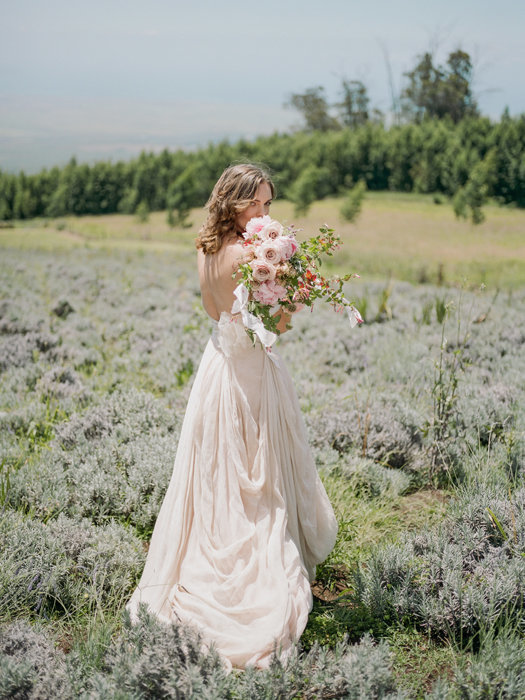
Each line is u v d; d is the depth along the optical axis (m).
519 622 2.66
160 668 2.24
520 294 14.03
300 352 7.83
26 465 4.23
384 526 3.67
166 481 3.87
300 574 2.70
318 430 4.80
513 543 3.05
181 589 2.68
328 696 2.27
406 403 5.35
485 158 36.19
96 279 15.41
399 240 27.52
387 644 2.53
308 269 2.62
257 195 2.69
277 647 2.41
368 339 8.42
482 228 30.02
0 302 10.76
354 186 45.38
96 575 3.00
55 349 7.54
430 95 61.59
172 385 6.43
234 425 2.74
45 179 44.91
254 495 2.74
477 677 2.31
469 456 4.38
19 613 2.80
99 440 4.63
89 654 2.46
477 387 5.66
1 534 3.20
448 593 2.72
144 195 45.28
